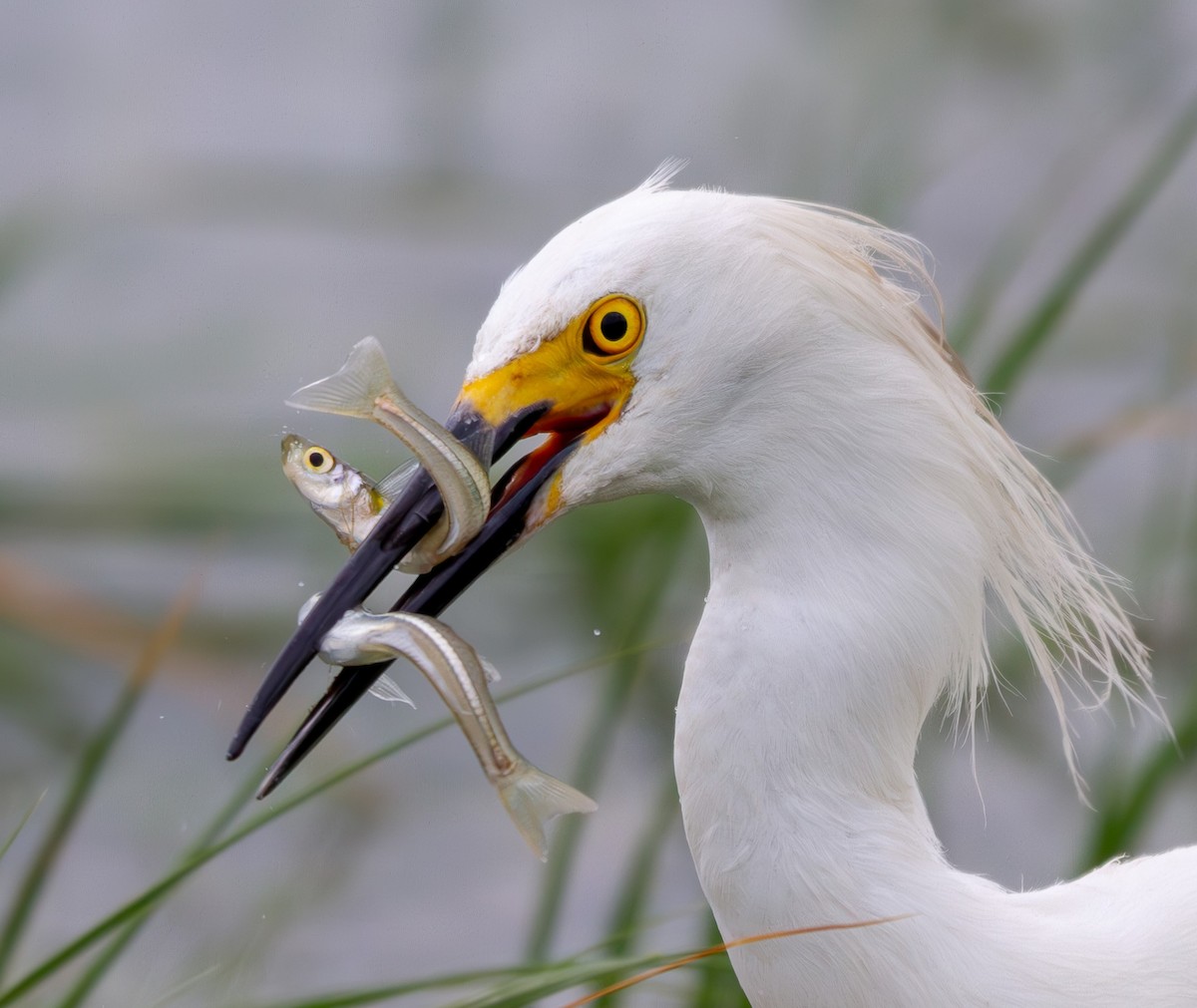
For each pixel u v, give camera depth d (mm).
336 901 9094
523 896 9289
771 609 4781
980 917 4816
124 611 10125
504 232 15688
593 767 7859
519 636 10883
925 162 13289
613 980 6812
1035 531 5062
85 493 11305
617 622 9195
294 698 10266
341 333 14023
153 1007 6457
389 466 11594
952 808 9656
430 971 8492
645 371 4824
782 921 4781
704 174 15477
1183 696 9023
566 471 4914
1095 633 8836
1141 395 11531
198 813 9531
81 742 10141
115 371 13227
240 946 8242
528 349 4840
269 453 11766
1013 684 9539
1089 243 7859
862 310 4770
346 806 9828
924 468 4766
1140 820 7402
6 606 9633
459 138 17250
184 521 11125
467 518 4648
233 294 14578
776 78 15547
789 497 4797
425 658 4410
